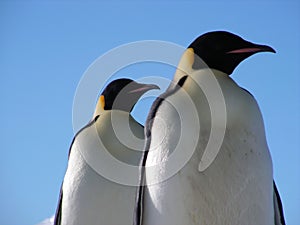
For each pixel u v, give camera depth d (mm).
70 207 3447
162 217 2846
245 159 2857
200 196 2846
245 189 2855
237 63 3006
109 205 3422
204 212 2850
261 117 2904
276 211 2947
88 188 3441
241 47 3000
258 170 2861
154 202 2855
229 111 2869
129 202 3410
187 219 2844
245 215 2859
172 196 2842
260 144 2875
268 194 2873
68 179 3488
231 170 2855
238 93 2900
